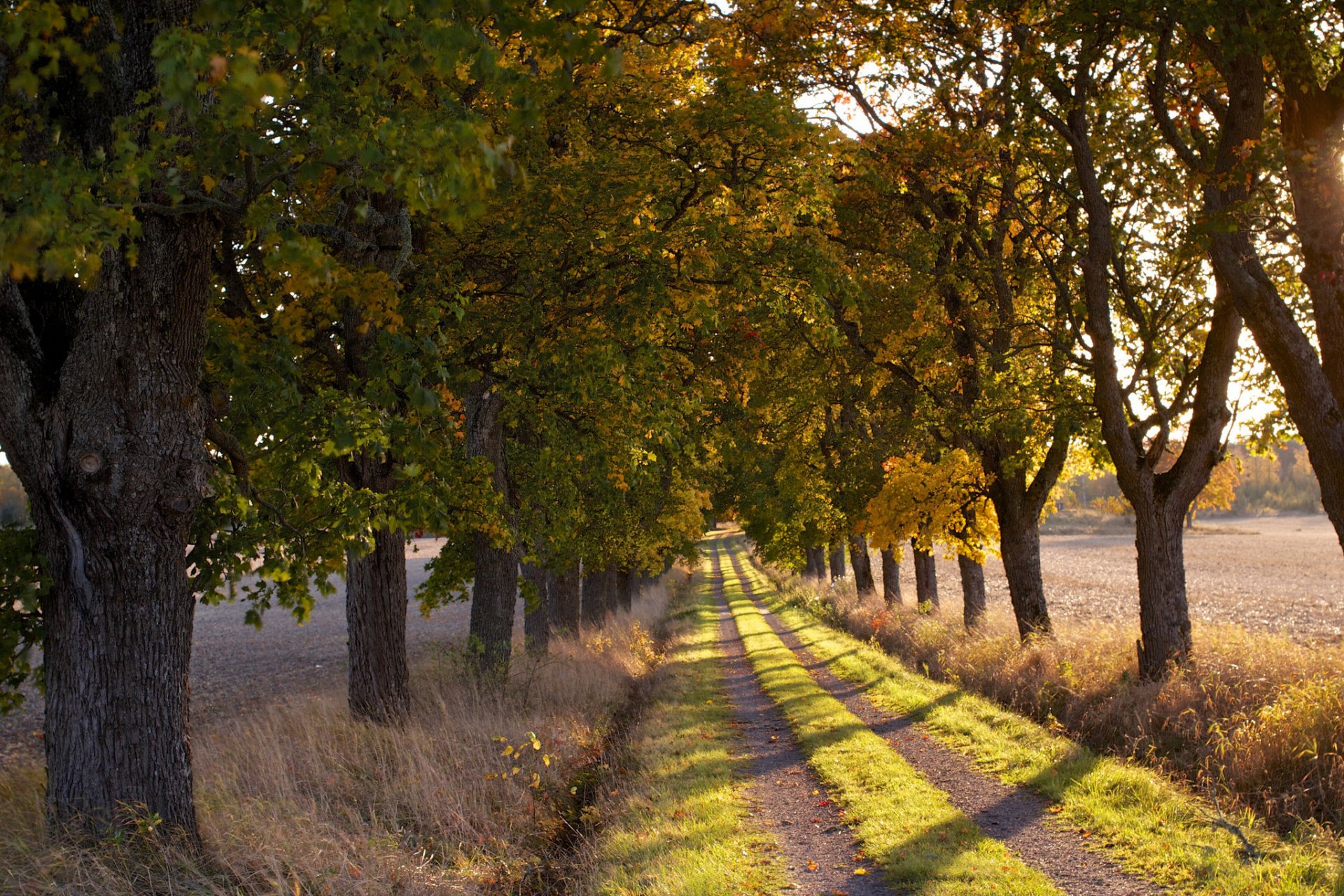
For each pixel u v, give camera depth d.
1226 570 50.97
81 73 4.02
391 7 3.38
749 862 6.51
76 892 4.94
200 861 5.64
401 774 8.44
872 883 5.96
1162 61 9.45
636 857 6.81
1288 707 8.31
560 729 11.28
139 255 5.16
